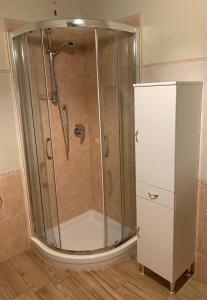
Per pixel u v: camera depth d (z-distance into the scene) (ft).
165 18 6.11
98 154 8.87
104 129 7.77
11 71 6.90
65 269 7.18
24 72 7.11
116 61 7.22
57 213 7.81
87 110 8.85
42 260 7.59
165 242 6.00
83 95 8.66
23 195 7.72
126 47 7.04
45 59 7.43
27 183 7.73
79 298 6.23
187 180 5.91
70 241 8.07
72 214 9.12
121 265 7.24
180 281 6.64
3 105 6.90
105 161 7.99
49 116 7.66
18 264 7.46
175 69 6.16
